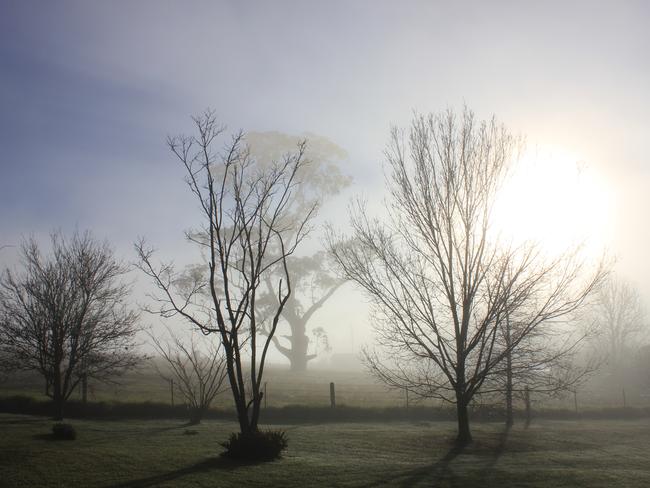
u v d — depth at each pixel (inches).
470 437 831.7
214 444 711.7
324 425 1039.0
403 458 683.4
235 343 637.3
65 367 1087.6
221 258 645.3
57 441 700.0
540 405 1398.9
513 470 600.1
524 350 839.1
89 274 1010.7
